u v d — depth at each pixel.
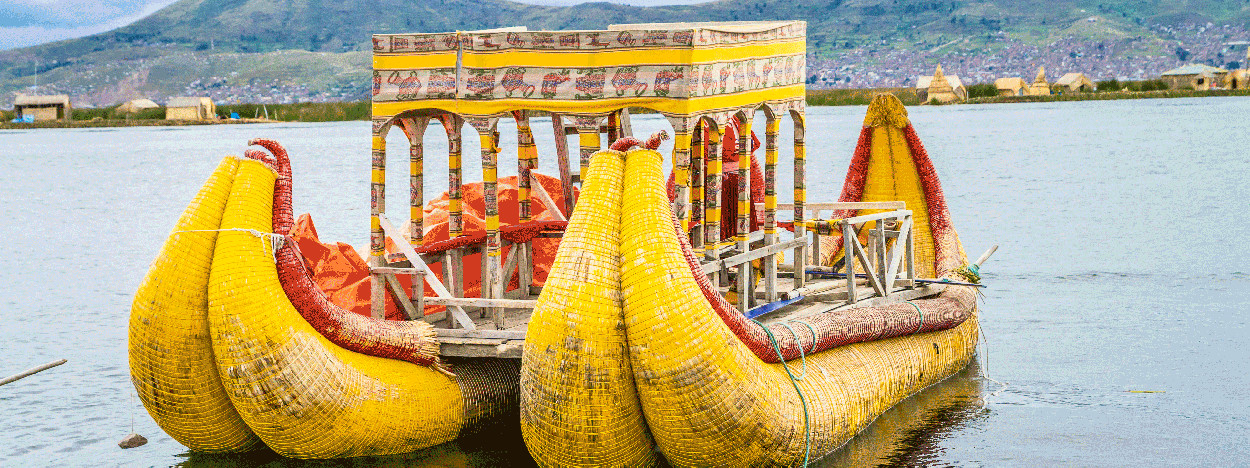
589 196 8.24
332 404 8.70
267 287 8.52
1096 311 15.77
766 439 8.35
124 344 14.75
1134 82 148.50
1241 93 136.50
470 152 52.66
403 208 30.03
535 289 11.48
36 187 41.00
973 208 28.75
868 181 13.59
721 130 9.39
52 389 12.42
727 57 9.41
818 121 83.75
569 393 8.03
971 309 12.29
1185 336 14.20
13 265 22.11
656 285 7.91
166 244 8.61
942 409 11.05
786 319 10.22
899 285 11.92
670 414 8.02
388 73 9.97
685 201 8.91
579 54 9.19
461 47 9.69
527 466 9.33
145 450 10.23
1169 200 29.75
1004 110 106.12
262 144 8.92
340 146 60.88
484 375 9.77
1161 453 9.87
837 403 9.35
